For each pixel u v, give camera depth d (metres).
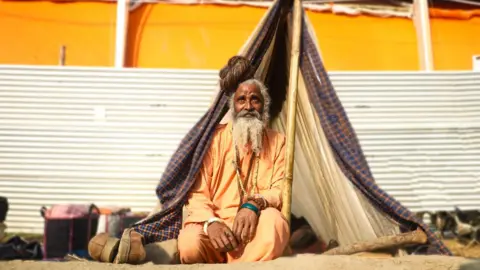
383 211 4.13
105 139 8.92
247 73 4.02
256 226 3.29
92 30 9.40
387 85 9.25
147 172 8.88
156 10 9.53
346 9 9.71
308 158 4.66
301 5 4.62
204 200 3.60
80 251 6.74
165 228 3.69
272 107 4.96
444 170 9.02
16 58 9.25
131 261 3.23
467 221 8.38
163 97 9.07
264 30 4.66
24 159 8.80
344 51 9.62
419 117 9.17
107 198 8.77
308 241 4.68
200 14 9.55
